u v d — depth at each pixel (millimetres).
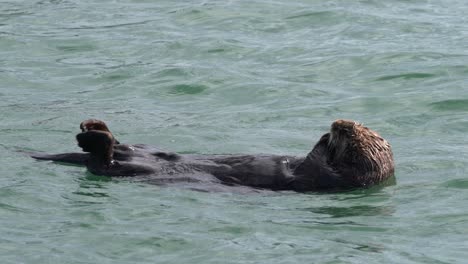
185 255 14758
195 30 29859
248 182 17672
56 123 22078
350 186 17625
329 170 17672
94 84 25359
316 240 15312
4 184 17562
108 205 16656
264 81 25094
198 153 19984
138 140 20953
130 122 22297
